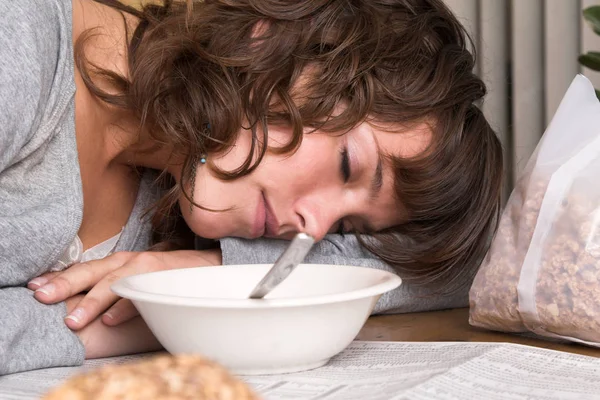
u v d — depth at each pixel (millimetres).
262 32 1046
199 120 1009
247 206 1035
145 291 824
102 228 1121
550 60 1763
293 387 714
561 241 907
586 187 913
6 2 875
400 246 1157
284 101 990
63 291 905
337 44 1035
